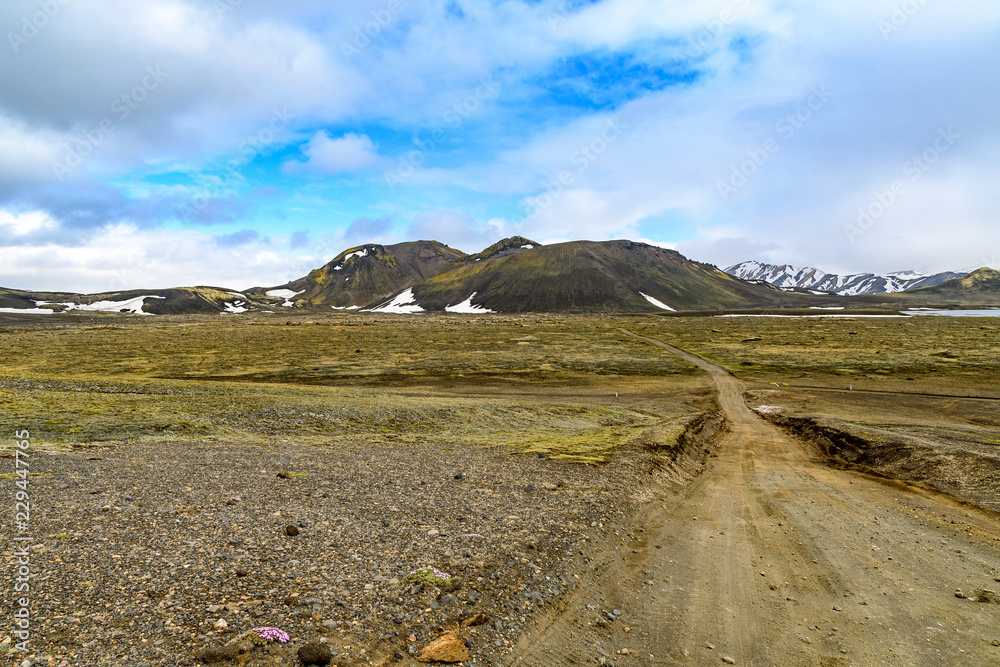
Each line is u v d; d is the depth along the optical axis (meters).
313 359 74.81
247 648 6.04
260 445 22.14
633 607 8.70
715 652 7.38
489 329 128.00
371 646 6.54
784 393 56.47
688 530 13.28
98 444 19.73
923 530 13.63
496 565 9.39
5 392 31.02
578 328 132.25
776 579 10.18
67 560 7.92
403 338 105.38
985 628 8.23
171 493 12.50
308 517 11.31
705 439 32.19
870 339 96.88
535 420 38.56
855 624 8.34
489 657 6.72
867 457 24.36
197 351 80.31
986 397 50.00
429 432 30.53
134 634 6.07
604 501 14.48
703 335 113.81
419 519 11.77
